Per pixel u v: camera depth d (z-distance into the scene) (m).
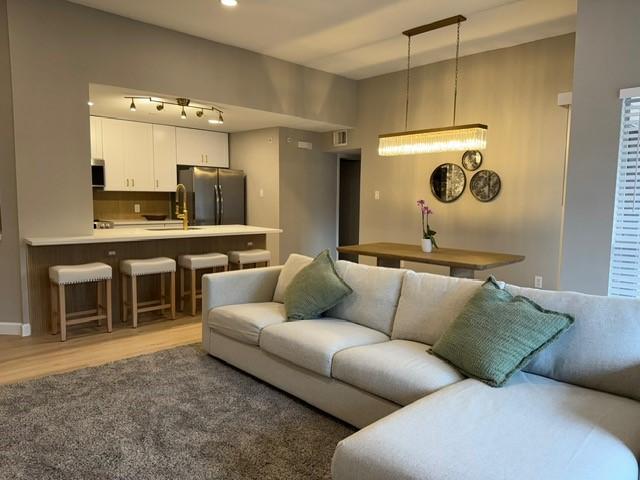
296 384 2.64
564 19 4.34
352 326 2.82
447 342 2.22
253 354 2.95
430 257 4.13
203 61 4.96
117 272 4.48
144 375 3.05
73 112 4.16
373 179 6.65
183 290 4.87
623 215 3.21
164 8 4.17
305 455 2.12
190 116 5.99
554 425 1.59
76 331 4.09
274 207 6.88
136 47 4.47
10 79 3.84
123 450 2.13
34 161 3.99
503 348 2.01
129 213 6.91
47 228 4.09
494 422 1.60
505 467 1.32
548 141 4.91
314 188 7.30
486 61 5.35
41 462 2.03
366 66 6.04
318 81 6.19
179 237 4.63
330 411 2.43
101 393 2.76
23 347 3.64
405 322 2.65
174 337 3.96
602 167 3.27
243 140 7.31
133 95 4.76
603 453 1.42
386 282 2.89
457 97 5.64
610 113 3.21
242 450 2.15
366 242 6.81
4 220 3.96
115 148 6.21
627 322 1.97
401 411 1.68
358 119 6.76
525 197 5.11
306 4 4.05
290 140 6.88
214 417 2.47
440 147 4.28
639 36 3.07
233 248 5.46
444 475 1.30
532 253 5.09
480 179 5.46
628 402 1.82
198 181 6.66
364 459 1.43
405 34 4.78
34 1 3.89
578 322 2.07
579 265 3.41
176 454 2.10
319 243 7.45
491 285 2.34
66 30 4.06
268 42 5.08
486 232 5.46
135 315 4.24
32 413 2.48
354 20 4.41
